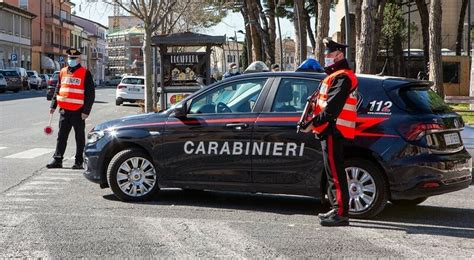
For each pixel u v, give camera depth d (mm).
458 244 7961
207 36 21672
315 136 9008
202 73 22078
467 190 12422
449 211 10242
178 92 22094
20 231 8312
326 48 8602
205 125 9914
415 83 9484
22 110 34875
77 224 8758
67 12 118500
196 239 8023
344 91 8328
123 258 7152
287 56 84500
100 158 10562
